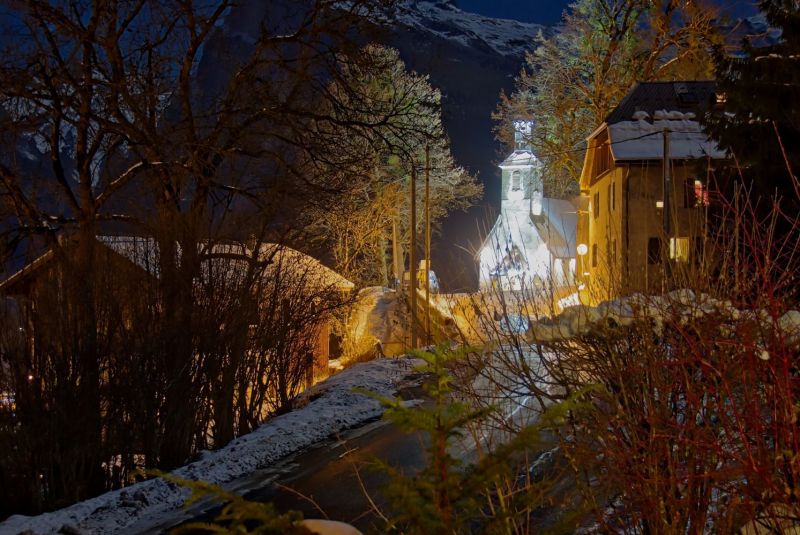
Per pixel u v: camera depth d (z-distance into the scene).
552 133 50.53
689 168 20.98
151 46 16.59
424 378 12.86
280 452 9.36
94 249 10.09
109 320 9.66
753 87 20.61
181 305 10.48
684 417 3.83
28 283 9.90
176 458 10.16
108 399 9.62
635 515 3.73
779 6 21.47
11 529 7.07
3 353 8.79
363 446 9.20
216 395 11.10
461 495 1.83
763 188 18.61
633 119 38.28
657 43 44.97
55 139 15.30
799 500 3.21
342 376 14.46
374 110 18.44
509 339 4.70
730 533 3.41
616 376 4.08
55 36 15.63
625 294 4.90
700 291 4.16
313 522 1.92
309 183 16.05
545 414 2.06
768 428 3.43
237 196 16.61
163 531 6.84
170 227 10.80
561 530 2.09
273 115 16.94
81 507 7.71
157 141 15.47
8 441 8.68
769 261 3.76
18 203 14.61
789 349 3.46
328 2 17.38
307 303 12.86
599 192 40.97
